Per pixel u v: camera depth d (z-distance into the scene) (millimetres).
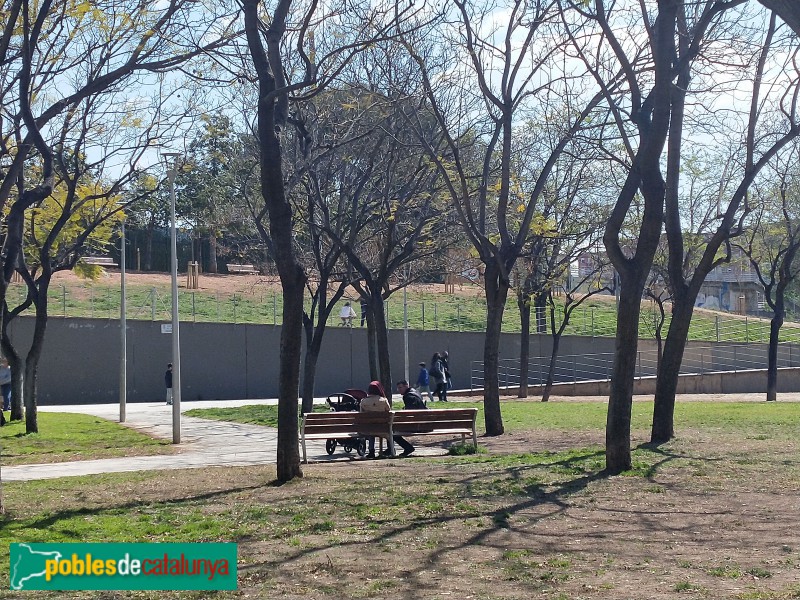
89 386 44406
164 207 44938
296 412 13461
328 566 8141
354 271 27562
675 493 11828
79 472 15977
